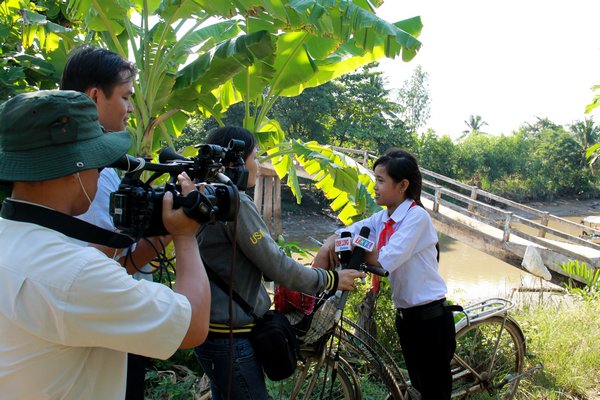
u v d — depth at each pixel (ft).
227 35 14.67
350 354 8.52
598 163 133.90
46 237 3.55
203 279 4.03
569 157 134.41
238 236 6.03
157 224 4.16
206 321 3.98
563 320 14.92
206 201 4.00
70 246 3.55
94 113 3.70
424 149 117.08
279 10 10.82
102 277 3.47
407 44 11.03
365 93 91.35
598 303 16.93
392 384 8.45
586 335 14.11
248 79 13.62
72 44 13.34
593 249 30.86
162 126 13.76
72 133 3.51
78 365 3.68
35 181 3.49
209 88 12.66
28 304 3.42
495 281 47.03
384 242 8.29
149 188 4.15
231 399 6.23
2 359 3.51
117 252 4.89
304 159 15.96
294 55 13.66
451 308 8.59
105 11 11.93
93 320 3.45
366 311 12.43
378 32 11.00
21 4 13.71
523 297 18.71
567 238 31.14
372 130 91.71
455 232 34.71
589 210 126.11
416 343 8.46
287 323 6.65
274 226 43.06
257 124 14.76
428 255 8.32
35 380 3.54
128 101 5.78
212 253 6.25
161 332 3.60
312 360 7.66
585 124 139.44
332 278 6.77
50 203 3.66
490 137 132.67
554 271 28.17
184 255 4.06
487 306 10.77
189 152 14.80
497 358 11.24
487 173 124.88
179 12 11.73
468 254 61.77
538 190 130.11
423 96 133.59
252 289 6.41
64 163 3.49
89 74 5.44
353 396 8.15
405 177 8.20
